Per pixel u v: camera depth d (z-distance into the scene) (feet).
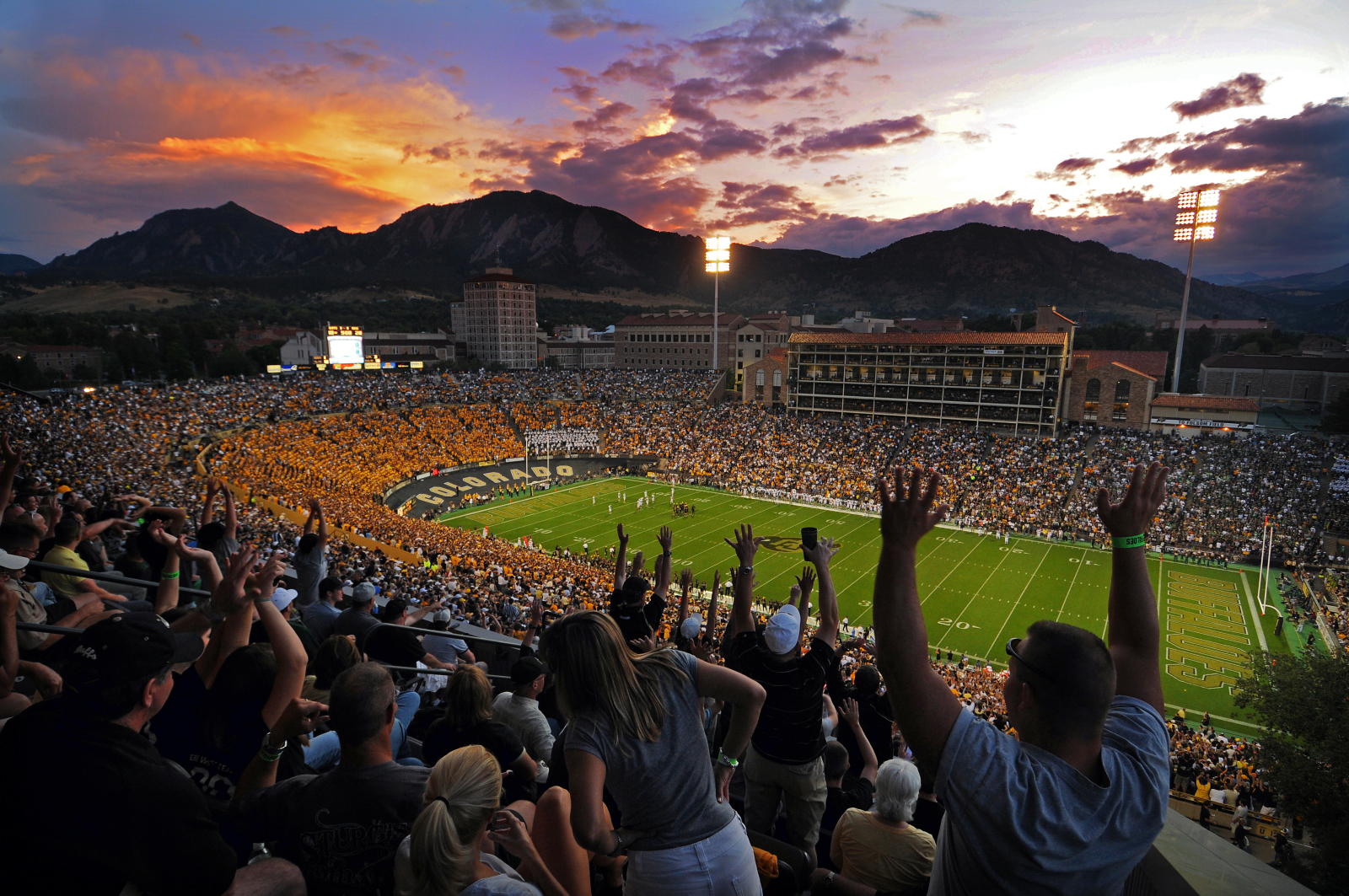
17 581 22.48
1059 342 286.05
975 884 8.40
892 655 8.64
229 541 28.78
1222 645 140.36
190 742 15.85
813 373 339.36
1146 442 260.62
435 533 174.81
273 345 502.79
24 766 10.30
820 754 19.43
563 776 16.10
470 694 18.17
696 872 11.42
